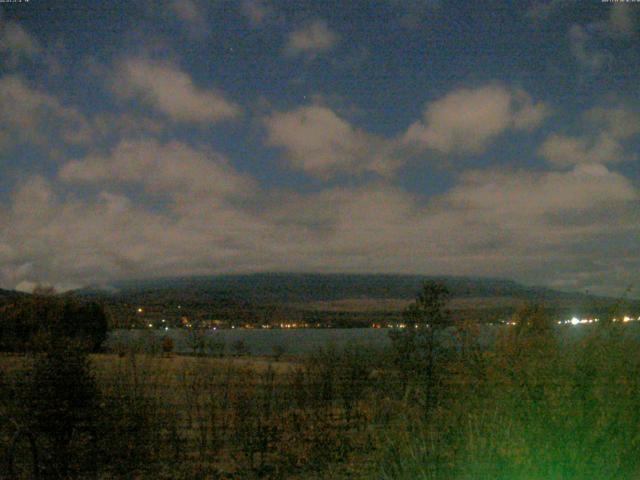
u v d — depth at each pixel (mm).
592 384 6879
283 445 9656
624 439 6637
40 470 8539
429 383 9086
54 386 8953
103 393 9750
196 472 8875
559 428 6566
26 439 8828
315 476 8602
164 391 10812
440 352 9438
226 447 9875
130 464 9156
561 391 6797
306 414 10320
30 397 8836
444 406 7977
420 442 7219
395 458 7258
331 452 9148
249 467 9148
